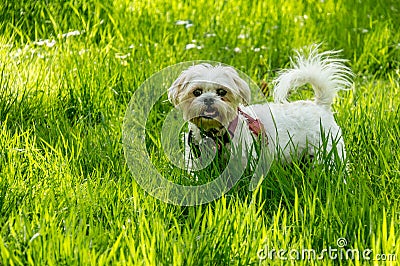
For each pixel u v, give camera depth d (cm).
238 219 577
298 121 741
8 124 790
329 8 1298
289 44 1143
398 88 953
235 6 1259
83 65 920
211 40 1108
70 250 518
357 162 745
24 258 515
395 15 1281
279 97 761
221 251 539
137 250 525
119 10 1133
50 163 684
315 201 614
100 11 1120
